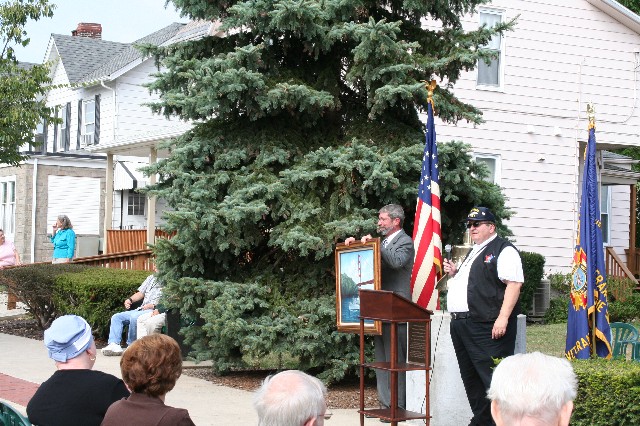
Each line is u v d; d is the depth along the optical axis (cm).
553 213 2166
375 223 1013
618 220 2508
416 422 862
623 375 658
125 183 2936
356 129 1116
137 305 1433
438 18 1197
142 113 3059
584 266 766
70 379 509
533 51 2162
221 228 1043
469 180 1077
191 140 1133
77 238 2703
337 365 1033
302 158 1088
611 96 2255
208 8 1162
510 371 318
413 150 1038
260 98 1055
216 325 1033
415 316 740
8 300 1889
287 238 1013
